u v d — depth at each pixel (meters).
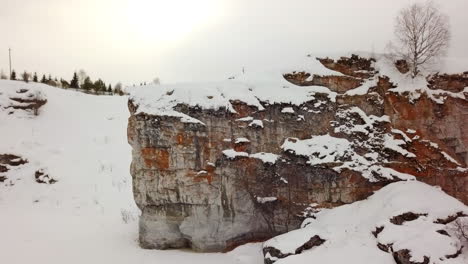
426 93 15.12
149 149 14.25
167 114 14.25
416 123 14.98
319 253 11.32
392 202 12.58
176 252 14.09
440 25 15.21
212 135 14.41
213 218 14.30
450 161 14.59
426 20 15.27
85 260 13.05
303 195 14.39
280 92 15.22
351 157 14.46
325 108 15.15
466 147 14.78
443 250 10.12
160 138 14.26
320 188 14.32
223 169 14.34
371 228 12.02
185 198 14.25
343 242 11.68
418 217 11.65
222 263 12.98
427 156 14.56
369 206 13.24
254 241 14.38
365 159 14.48
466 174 14.47
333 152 14.48
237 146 14.45
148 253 13.90
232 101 14.71
